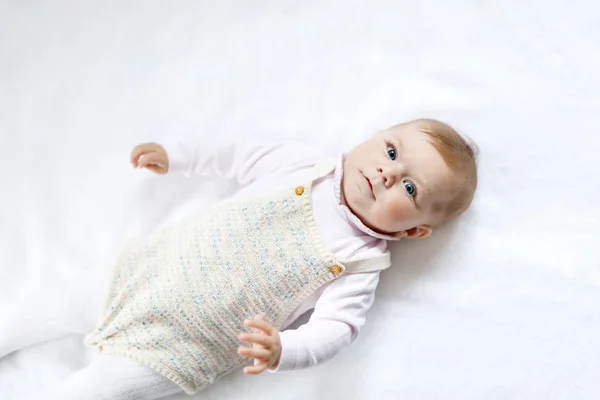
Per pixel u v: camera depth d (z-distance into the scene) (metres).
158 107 1.55
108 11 1.58
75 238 1.50
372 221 1.31
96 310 1.36
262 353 1.14
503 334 1.37
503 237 1.41
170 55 1.57
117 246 1.50
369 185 1.30
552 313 1.36
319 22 1.55
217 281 1.30
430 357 1.38
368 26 1.54
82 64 1.57
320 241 1.31
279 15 1.57
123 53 1.58
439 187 1.28
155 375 1.29
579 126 1.43
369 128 1.49
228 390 1.40
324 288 1.33
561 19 1.49
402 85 1.50
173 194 1.53
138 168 1.52
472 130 1.46
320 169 1.37
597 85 1.44
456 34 1.51
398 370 1.38
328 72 1.53
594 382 1.32
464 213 1.43
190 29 1.58
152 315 1.30
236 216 1.35
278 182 1.39
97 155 1.54
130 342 1.30
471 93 1.48
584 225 1.39
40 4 1.58
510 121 1.45
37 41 1.58
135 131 1.55
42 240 1.48
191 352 1.31
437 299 1.40
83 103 1.56
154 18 1.58
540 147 1.43
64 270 1.48
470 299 1.39
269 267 1.31
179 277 1.31
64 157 1.54
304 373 1.39
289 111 1.53
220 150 1.46
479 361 1.36
